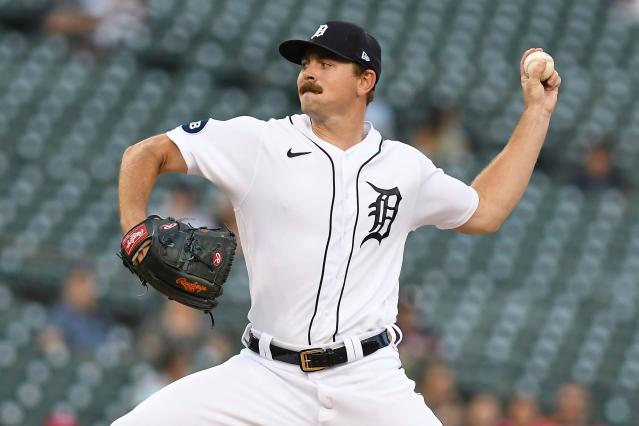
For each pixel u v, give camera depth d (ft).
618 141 177.68
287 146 45.80
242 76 178.09
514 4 201.67
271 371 46.44
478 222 48.98
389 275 47.21
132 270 43.65
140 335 120.88
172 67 178.70
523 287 149.28
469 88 182.50
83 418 114.21
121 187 44.37
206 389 46.24
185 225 43.60
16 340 119.65
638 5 211.20
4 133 159.22
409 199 46.88
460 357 135.03
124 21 184.14
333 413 46.24
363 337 46.24
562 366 137.49
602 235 158.51
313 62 46.19
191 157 45.42
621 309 146.61
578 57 196.95
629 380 138.10
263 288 46.21
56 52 177.06
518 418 116.16
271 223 45.70
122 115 165.58
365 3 196.85
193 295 43.47
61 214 147.13
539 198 162.50
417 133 171.42
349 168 45.93
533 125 50.26
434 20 196.24
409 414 46.70
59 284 133.08
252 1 191.83
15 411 114.21
